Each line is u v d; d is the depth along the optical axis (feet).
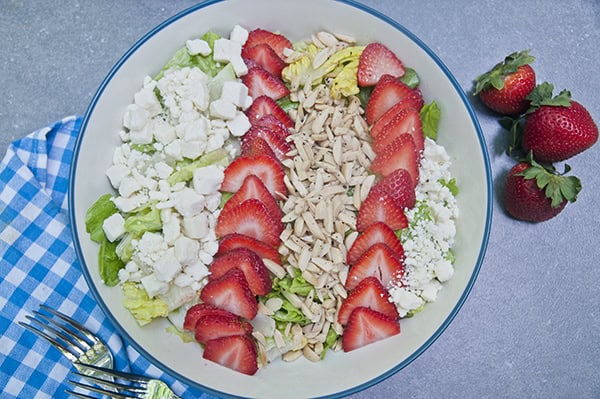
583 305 2.26
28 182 2.17
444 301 2.00
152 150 2.03
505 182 2.29
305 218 2.00
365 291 1.96
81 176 1.97
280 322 2.01
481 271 2.26
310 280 1.98
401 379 2.20
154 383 2.06
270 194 2.00
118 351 2.13
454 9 2.36
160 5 2.32
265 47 2.12
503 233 2.28
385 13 2.35
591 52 2.37
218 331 1.93
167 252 1.93
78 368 2.10
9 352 2.12
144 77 2.07
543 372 2.23
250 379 1.97
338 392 1.94
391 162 2.03
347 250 2.01
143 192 2.00
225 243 1.97
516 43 2.36
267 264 1.98
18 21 2.29
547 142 2.18
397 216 1.99
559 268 2.27
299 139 2.06
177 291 1.96
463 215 2.05
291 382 1.98
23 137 2.25
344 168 2.05
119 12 2.31
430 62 2.07
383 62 2.10
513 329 2.24
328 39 2.14
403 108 2.06
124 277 1.96
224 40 2.08
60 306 2.14
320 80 2.13
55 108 2.27
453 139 2.07
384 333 1.98
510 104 2.24
